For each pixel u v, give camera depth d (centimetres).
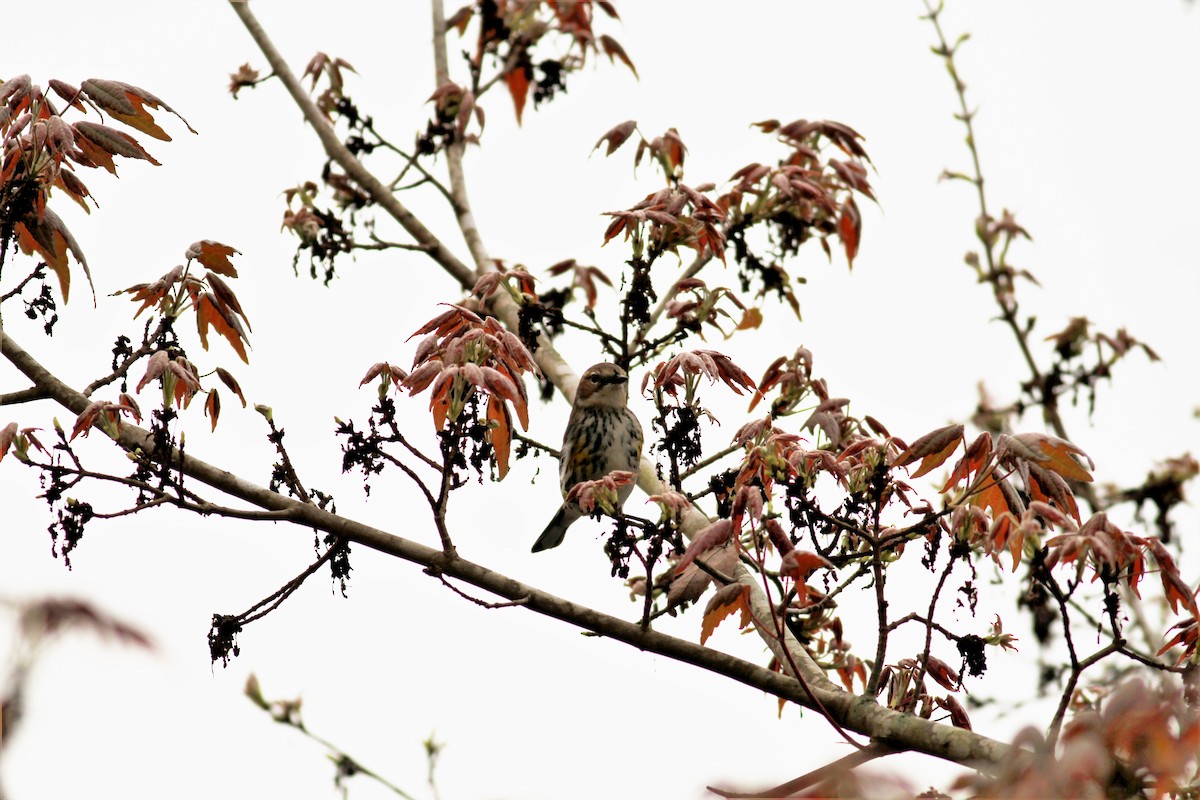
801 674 917
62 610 515
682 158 1366
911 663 1011
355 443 865
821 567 774
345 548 934
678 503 851
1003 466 824
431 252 1617
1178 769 433
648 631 934
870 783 523
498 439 931
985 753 810
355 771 1029
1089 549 732
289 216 1602
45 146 881
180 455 896
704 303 1213
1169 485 1561
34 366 945
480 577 939
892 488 880
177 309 965
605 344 1192
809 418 1169
